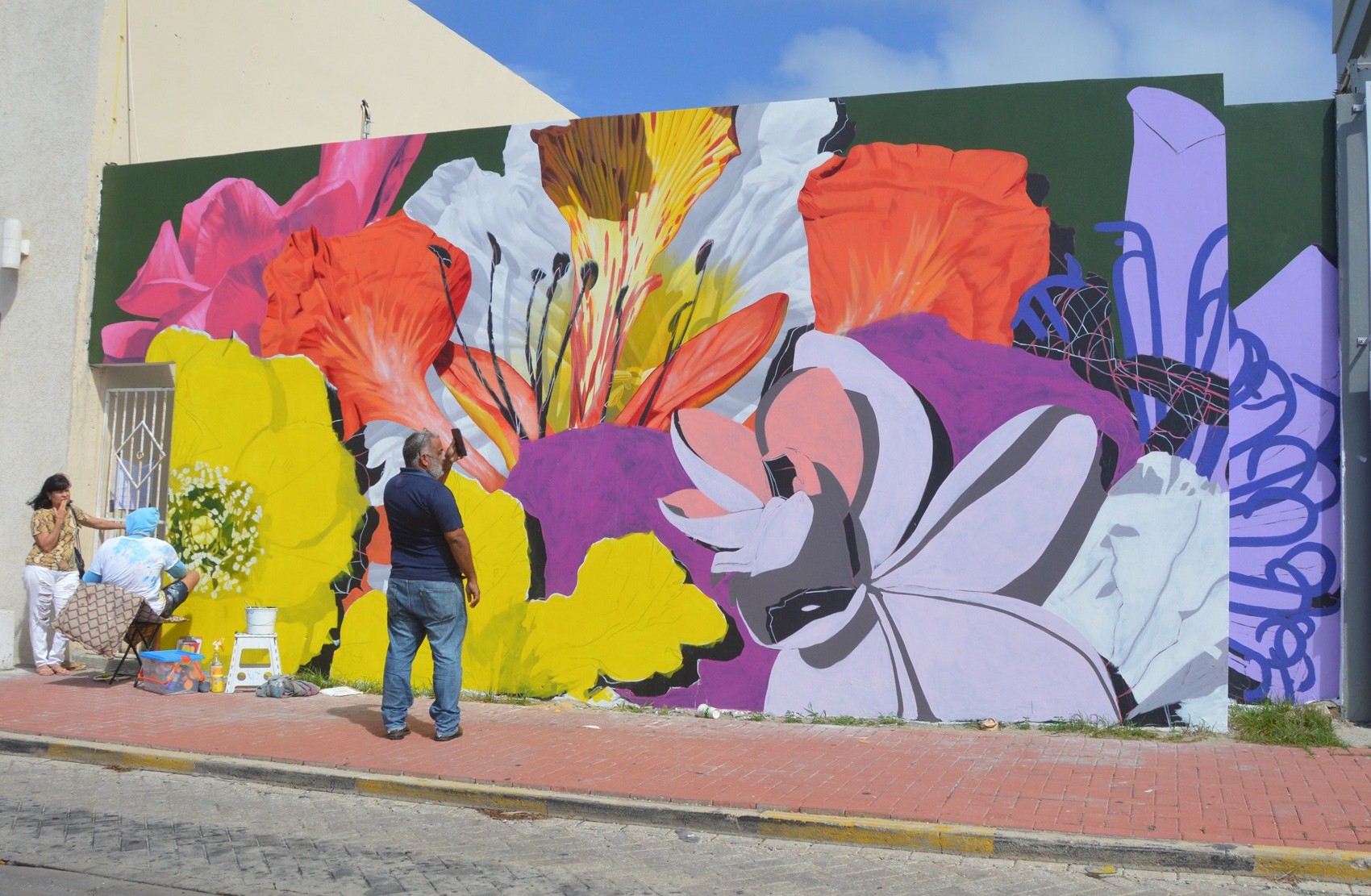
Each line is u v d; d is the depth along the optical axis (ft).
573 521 30.19
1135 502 26.61
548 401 30.73
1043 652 26.84
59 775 22.98
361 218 32.91
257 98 42.29
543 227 31.17
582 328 30.60
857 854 18.34
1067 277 27.32
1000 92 28.02
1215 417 26.37
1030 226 27.61
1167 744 25.02
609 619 29.68
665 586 29.30
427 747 24.47
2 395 35.63
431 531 25.39
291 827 19.42
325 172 33.35
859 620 27.89
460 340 31.71
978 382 27.61
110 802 20.84
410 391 32.04
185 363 34.22
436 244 32.12
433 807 21.04
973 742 25.18
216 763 23.06
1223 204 26.66
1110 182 27.27
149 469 35.35
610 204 30.60
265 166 33.99
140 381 35.83
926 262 28.14
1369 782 21.34
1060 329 27.27
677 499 29.43
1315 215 28.02
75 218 35.35
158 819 19.76
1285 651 27.43
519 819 20.36
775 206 29.25
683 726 27.09
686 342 29.68
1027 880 16.96
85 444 35.24
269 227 33.78
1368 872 16.74
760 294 29.19
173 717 27.30
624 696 29.43
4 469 35.42
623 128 30.55
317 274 33.17
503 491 30.89
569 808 20.39
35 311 35.47
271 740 24.90
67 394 34.81
